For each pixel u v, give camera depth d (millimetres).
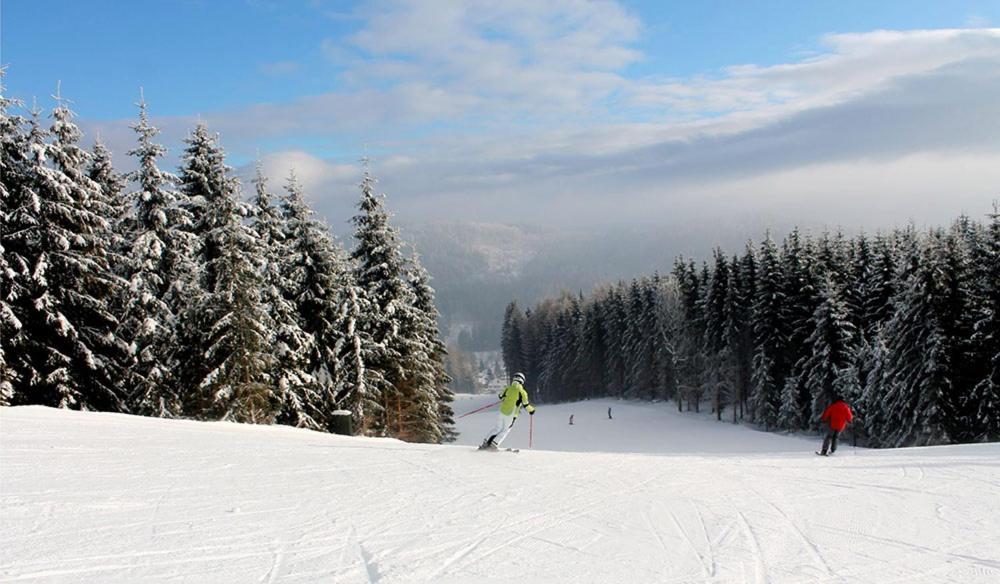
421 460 12164
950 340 30828
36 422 14047
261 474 9914
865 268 44562
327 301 28609
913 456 14617
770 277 45531
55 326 21125
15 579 5055
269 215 27984
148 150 23109
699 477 11484
